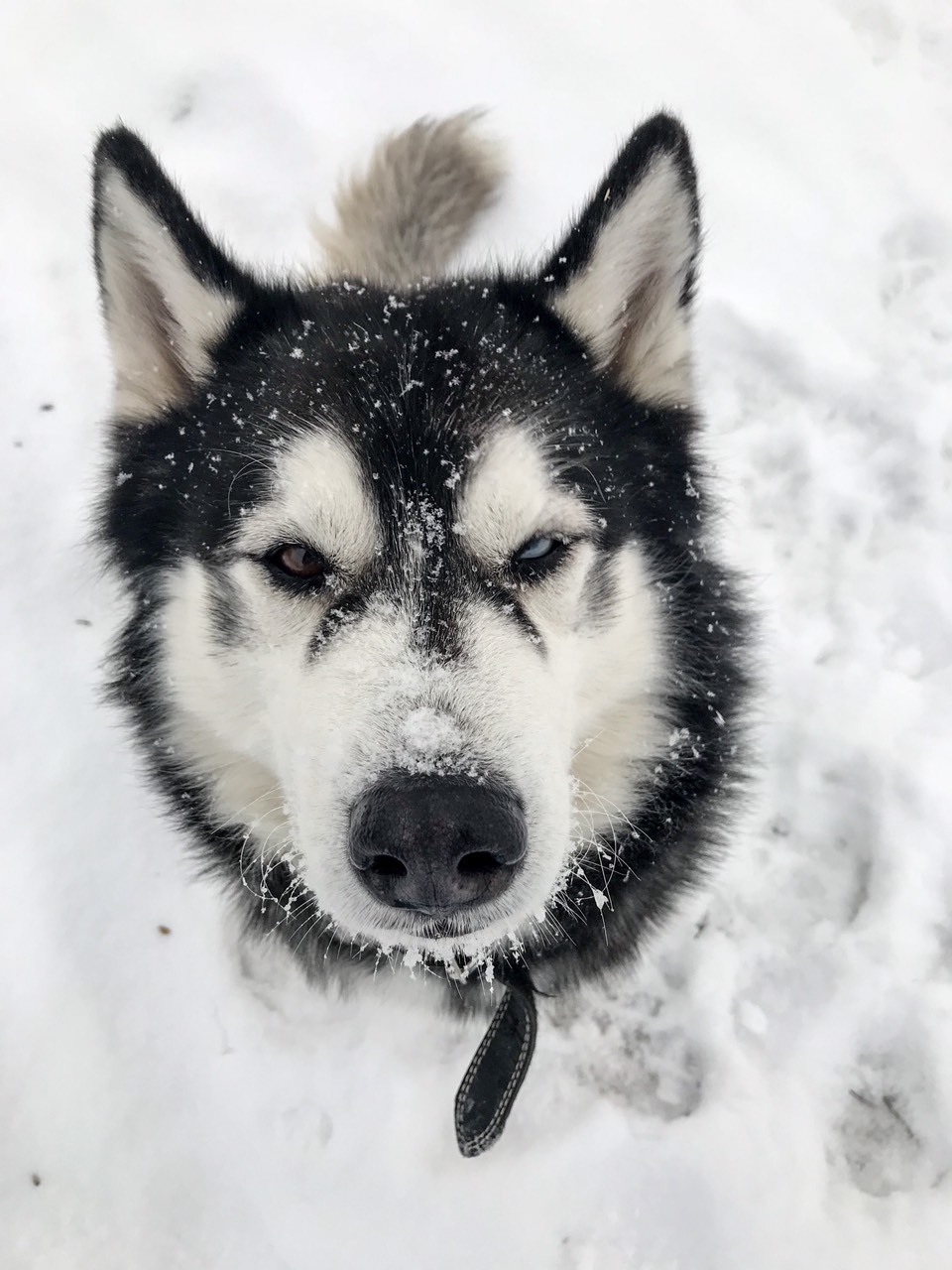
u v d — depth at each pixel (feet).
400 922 0.92
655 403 1.19
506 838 0.87
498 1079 1.21
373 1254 1.26
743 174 2.12
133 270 1.13
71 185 2.12
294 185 2.15
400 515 0.99
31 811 1.53
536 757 0.91
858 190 2.11
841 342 1.95
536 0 2.27
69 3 2.28
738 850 1.51
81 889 1.48
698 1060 1.37
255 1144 1.32
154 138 2.16
